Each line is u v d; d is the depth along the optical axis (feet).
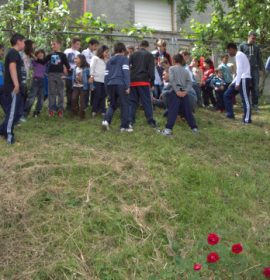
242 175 21.48
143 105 27.66
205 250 15.31
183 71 26.30
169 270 14.24
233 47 31.27
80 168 20.13
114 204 17.70
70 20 41.68
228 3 36.52
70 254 14.76
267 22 37.91
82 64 29.63
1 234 15.52
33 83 29.22
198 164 22.02
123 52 26.35
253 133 27.94
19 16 39.68
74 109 29.94
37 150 22.47
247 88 30.42
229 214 17.67
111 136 25.34
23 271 13.92
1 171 19.62
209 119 31.78
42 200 17.52
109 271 14.19
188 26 53.26
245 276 13.65
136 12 52.34
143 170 20.57
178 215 17.38
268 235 16.65
